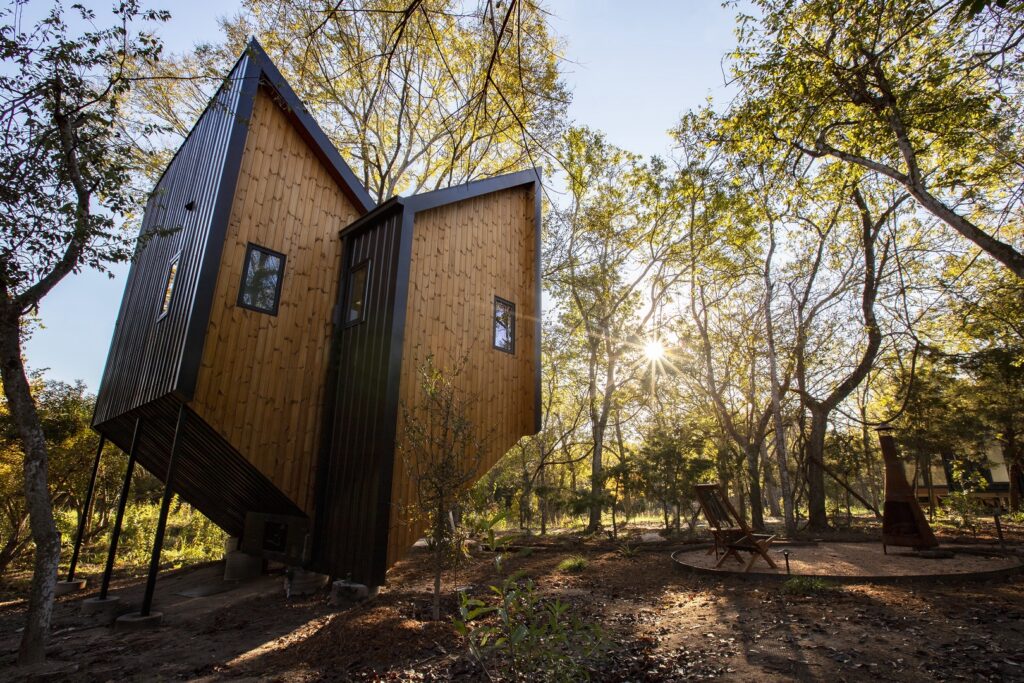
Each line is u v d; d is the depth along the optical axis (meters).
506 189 10.61
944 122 8.73
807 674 3.58
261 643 5.21
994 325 13.63
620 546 11.18
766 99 9.24
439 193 8.67
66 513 15.33
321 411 8.19
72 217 5.01
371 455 7.06
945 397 16.50
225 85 8.05
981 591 5.61
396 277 7.65
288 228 8.31
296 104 8.45
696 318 16.25
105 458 14.17
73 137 5.46
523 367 10.02
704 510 8.11
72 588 8.98
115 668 4.55
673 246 17.19
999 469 23.58
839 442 16.81
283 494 7.56
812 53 8.44
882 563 7.54
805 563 7.80
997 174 8.95
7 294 4.95
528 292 10.49
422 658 4.39
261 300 7.74
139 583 9.69
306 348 8.20
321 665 4.37
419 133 14.73
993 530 12.87
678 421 18.84
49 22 5.11
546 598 6.43
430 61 7.50
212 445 7.55
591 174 16.27
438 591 5.52
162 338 7.65
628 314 19.20
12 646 5.52
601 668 3.97
